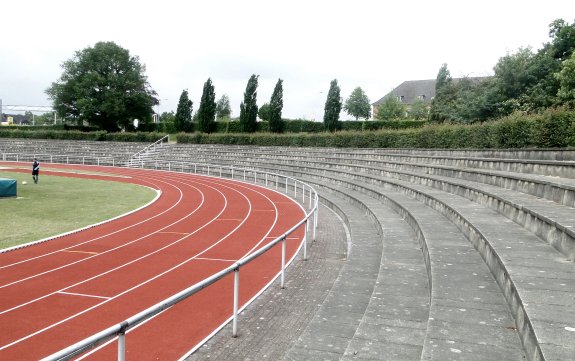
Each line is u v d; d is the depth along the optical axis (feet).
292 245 44.78
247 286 31.86
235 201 79.82
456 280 21.91
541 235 25.50
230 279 33.65
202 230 53.72
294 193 89.61
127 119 258.78
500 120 74.59
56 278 34.42
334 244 45.09
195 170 145.38
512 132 67.31
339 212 62.90
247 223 58.18
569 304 15.44
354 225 48.88
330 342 18.90
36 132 236.02
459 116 115.34
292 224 57.11
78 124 265.34
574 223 22.71
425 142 100.27
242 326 24.52
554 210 27.48
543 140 58.59
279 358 20.59
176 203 78.23
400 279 25.41
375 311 20.43
